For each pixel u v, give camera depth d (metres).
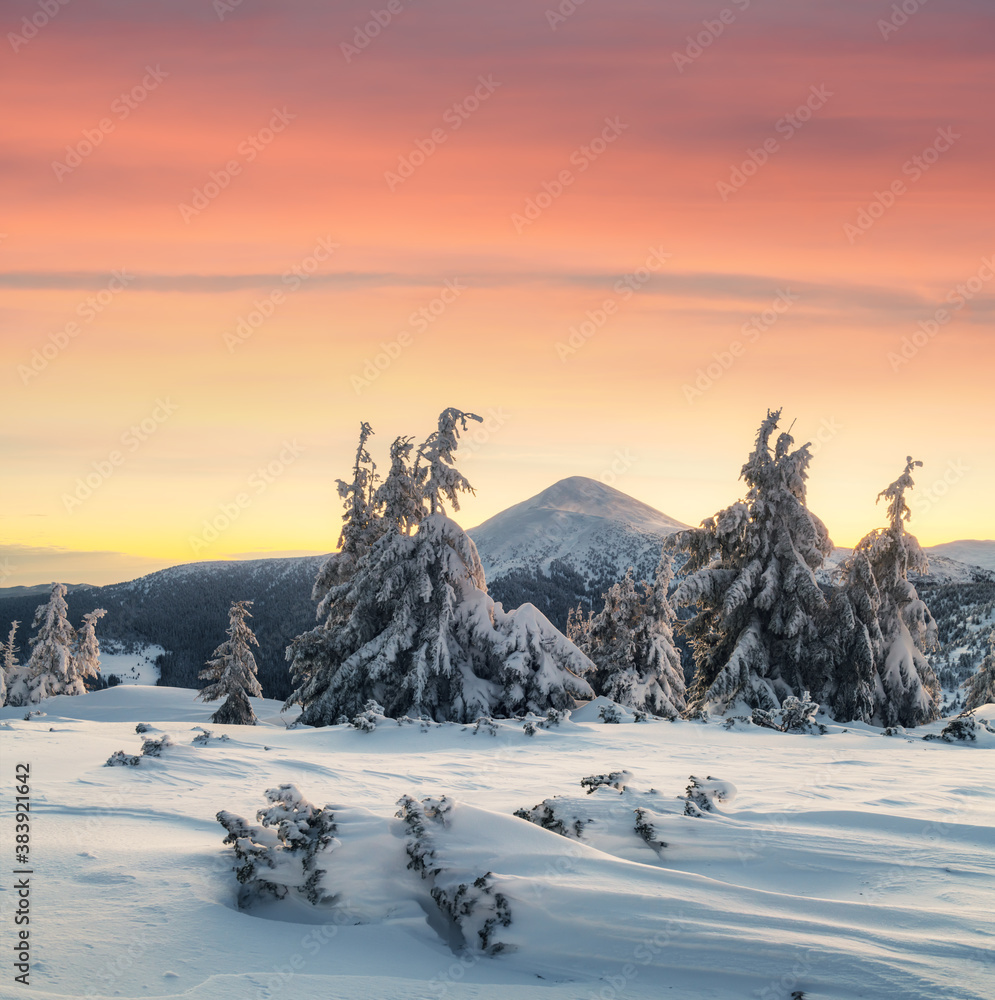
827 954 4.08
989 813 7.73
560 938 4.50
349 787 9.86
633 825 6.70
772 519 29.42
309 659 31.88
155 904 4.96
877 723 31.12
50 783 9.08
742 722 19.08
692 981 3.98
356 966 4.32
